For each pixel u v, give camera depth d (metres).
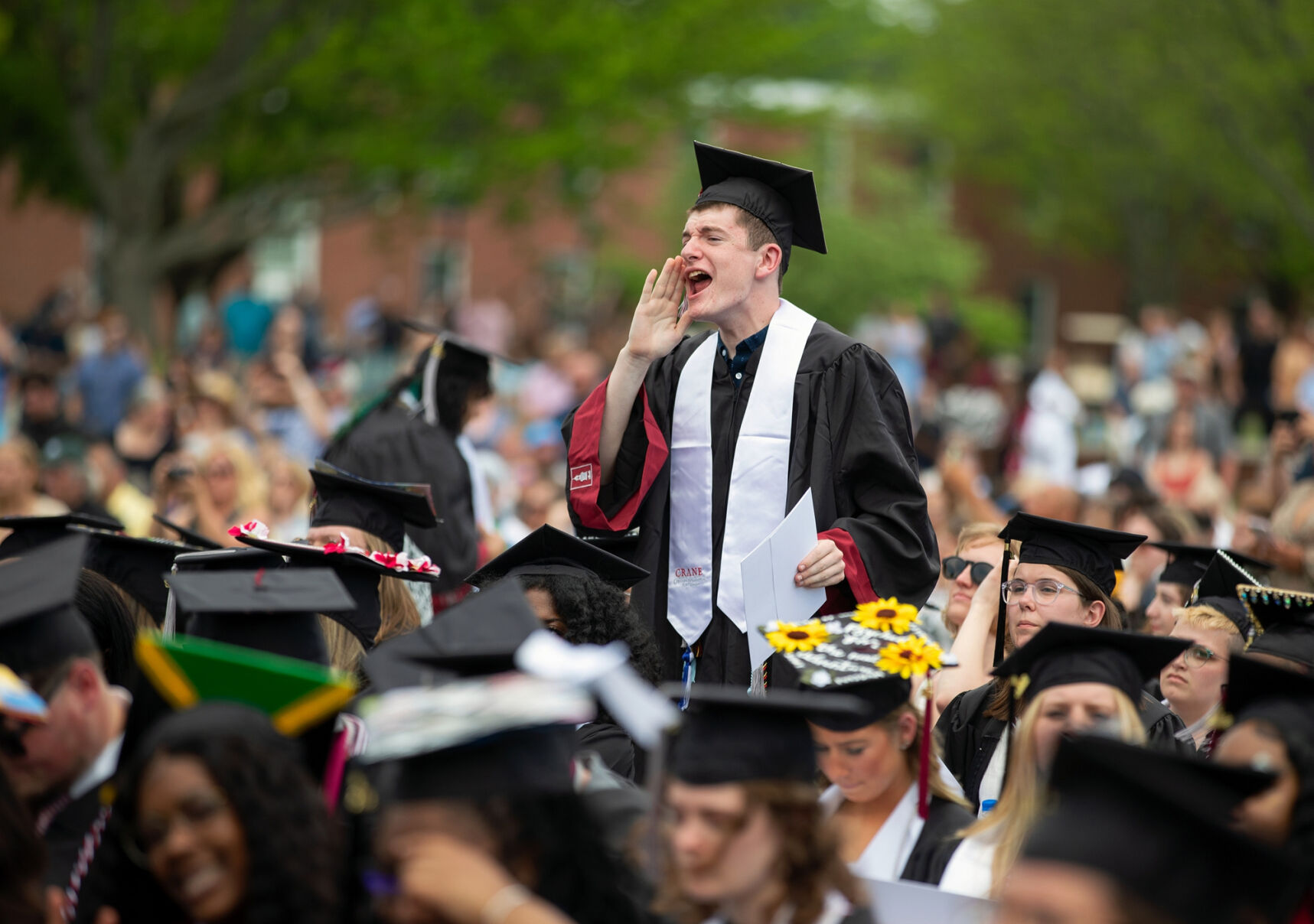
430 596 16.77
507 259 90.12
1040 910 6.57
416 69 52.19
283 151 56.50
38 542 14.05
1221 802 7.16
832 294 76.00
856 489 13.78
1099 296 98.94
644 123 55.75
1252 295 93.69
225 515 23.42
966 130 81.56
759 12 56.12
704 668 13.96
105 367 45.94
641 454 14.21
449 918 7.50
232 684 8.99
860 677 10.25
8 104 57.50
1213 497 32.19
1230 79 54.09
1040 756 10.25
